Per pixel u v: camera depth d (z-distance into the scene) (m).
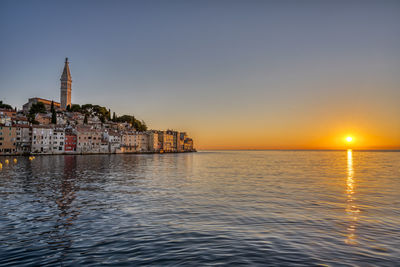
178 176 55.72
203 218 21.62
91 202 28.03
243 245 15.56
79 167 76.06
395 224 19.92
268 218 21.59
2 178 48.81
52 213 23.27
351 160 147.25
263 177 54.53
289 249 14.95
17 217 21.91
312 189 37.81
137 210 24.42
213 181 47.22
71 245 15.79
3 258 14.03
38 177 50.81
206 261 13.41
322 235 17.38
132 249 15.09
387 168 82.31
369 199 30.16
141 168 76.25
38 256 14.27
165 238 16.83
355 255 14.10
